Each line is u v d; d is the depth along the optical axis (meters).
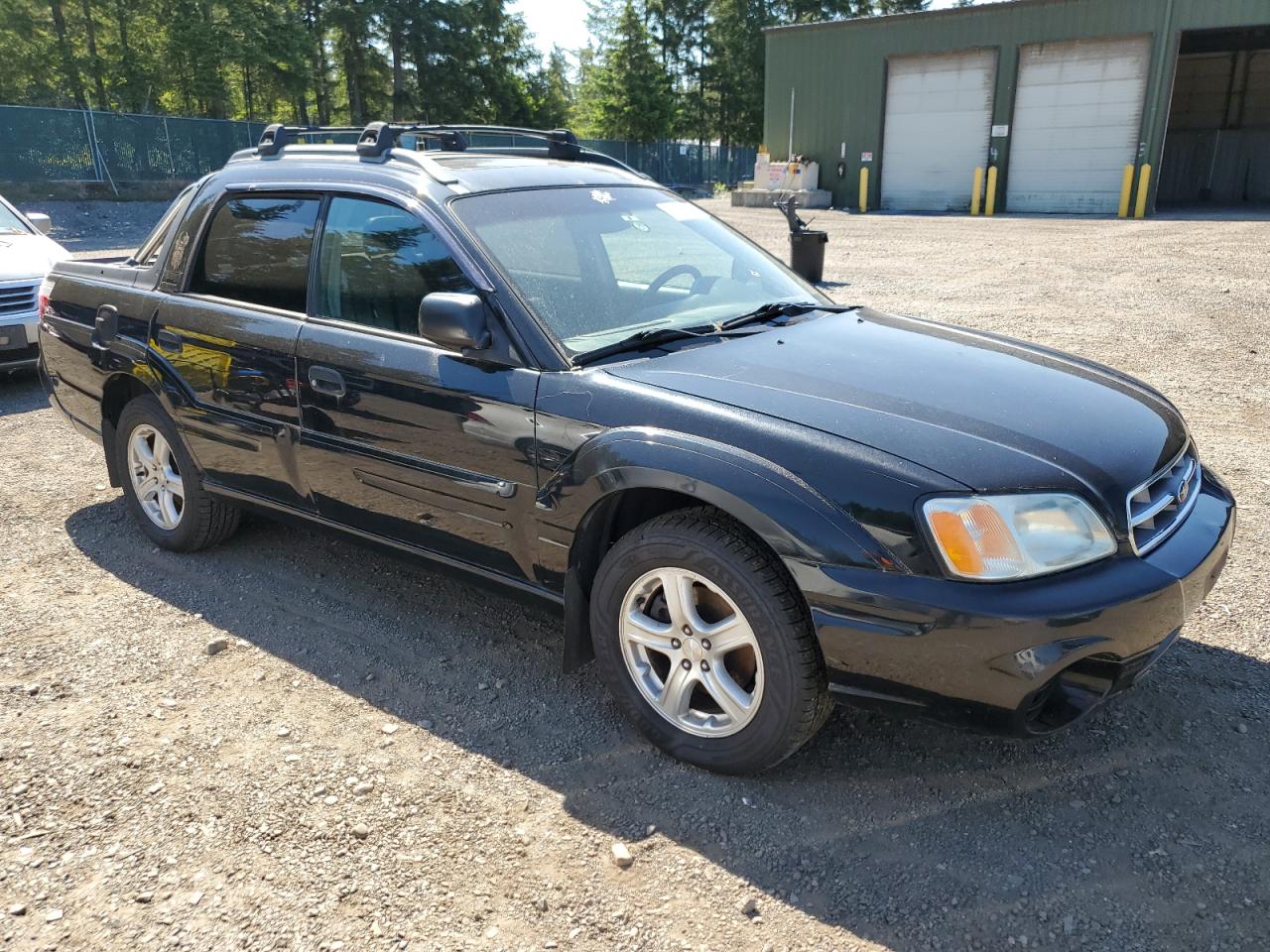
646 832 2.53
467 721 3.05
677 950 2.15
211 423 3.83
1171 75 23.31
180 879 2.37
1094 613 2.27
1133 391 3.08
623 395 2.72
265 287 3.66
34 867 2.41
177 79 37.91
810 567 2.37
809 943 2.17
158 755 2.87
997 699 2.30
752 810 2.61
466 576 3.23
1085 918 2.21
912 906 2.26
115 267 4.39
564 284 3.16
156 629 3.66
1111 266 13.86
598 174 3.87
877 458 2.38
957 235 19.27
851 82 27.88
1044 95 25.11
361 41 47.03
